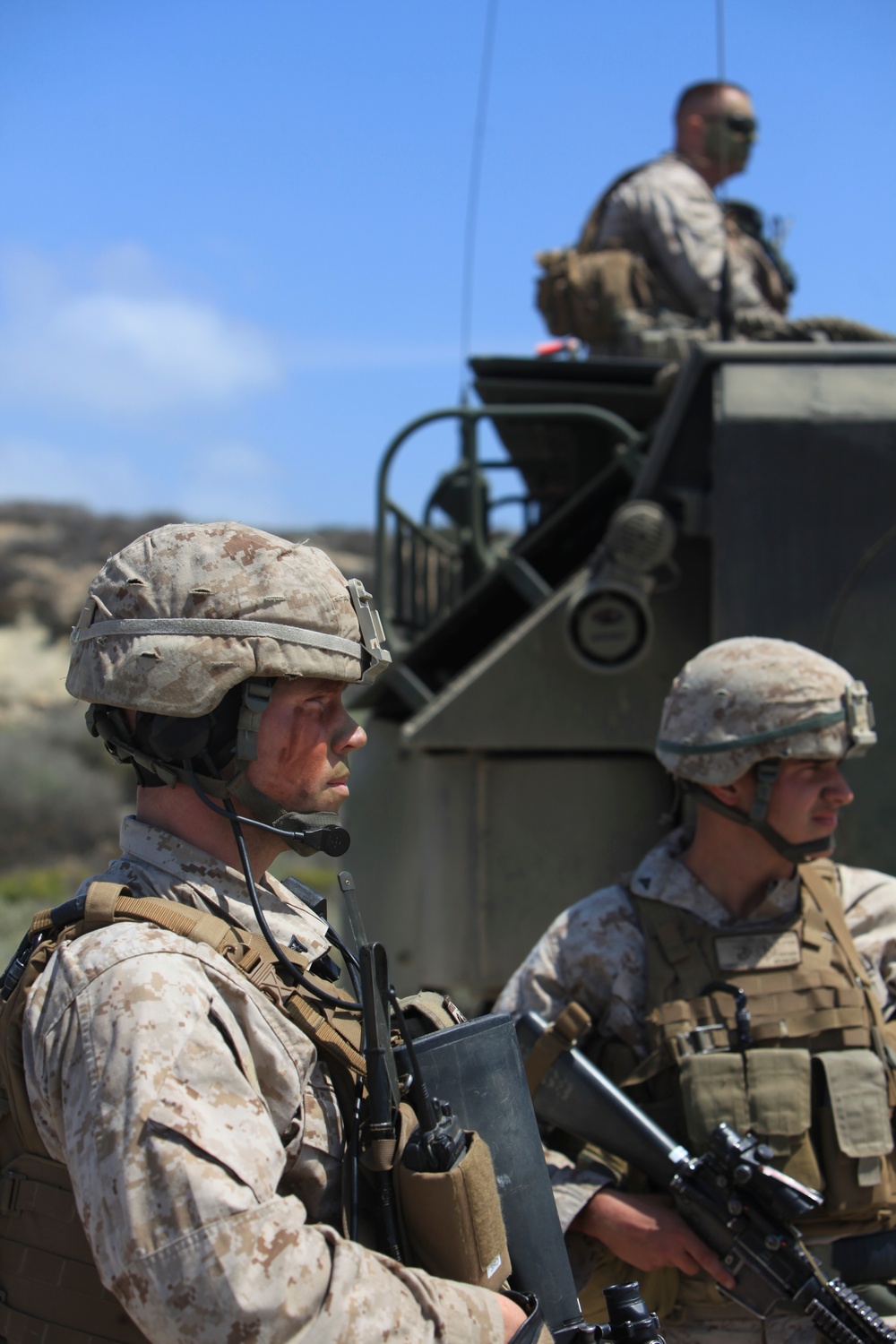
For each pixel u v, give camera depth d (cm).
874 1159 226
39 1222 146
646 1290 227
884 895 259
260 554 162
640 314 532
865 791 338
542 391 480
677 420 366
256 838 170
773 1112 226
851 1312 209
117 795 2019
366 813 474
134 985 140
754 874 248
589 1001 249
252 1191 134
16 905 1288
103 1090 135
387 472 443
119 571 163
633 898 254
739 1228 217
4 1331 146
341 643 164
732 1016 235
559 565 475
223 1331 127
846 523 345
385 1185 155
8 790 1822
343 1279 134
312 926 174
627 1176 237
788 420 348
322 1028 156
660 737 259
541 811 387
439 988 388
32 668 2714
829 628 344
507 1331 148
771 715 242
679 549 379
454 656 464
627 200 544
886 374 354
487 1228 153
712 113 574
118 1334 141
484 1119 171
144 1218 130
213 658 157
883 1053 234
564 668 381
